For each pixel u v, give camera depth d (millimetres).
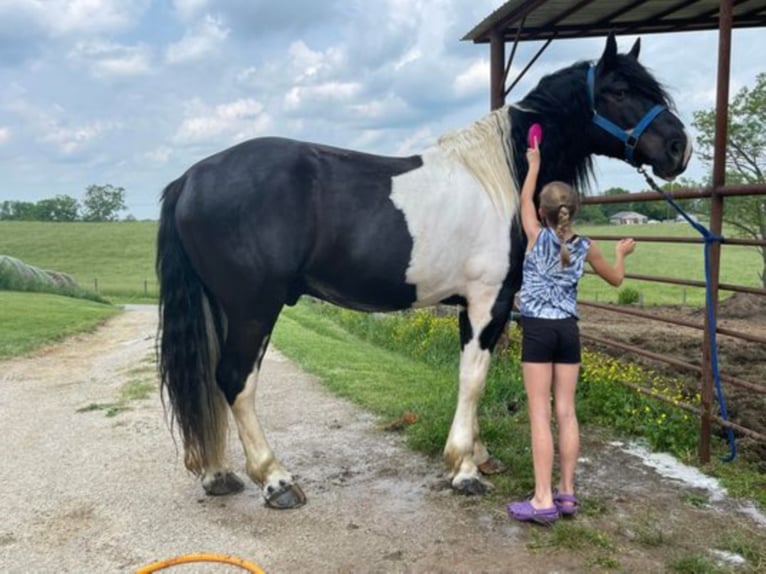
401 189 3385
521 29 6004
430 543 3080
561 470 3311
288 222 3264
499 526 3236
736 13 5734
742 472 3854
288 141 3455
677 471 3918
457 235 3420
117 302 31062
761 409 4895
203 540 3164
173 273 3396
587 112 3674
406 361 8305
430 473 3969
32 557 3043
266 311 3363
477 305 3561
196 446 3449
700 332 8789
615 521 3258
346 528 3254
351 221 3324
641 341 7934
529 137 3484
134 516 3459
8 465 4336
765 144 12391
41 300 19906
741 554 2930
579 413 4934
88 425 5301
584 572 2797
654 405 4875
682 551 2965
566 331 3156
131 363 8594
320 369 7227
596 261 3232
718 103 3764
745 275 20453
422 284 3486
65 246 56281
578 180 3867
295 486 3545
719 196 3824
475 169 3512
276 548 3068
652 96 3633
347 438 4734
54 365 8742
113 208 113438
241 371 3418
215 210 3248
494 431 4406
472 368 3625
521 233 3535
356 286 3477
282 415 5434
